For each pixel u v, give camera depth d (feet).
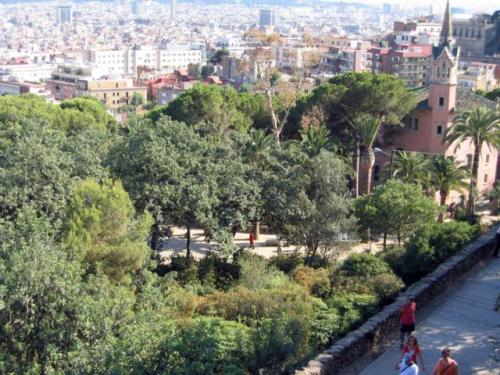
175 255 169.99
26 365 78.54
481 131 217.97
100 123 290.15
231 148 169.78
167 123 165.68
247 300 104.06
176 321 93.15
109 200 121.60
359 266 120.16
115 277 116.26
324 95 260.01
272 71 328.70
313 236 152.56
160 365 68.69
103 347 72.49
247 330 85.10
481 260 116.88
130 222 128.06
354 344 79.51
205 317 95.76
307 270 128.36
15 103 273.75
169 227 157.28
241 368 72.02
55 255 84.74
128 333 73.20
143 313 80.07
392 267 122.93
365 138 230.07
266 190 158.61
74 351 73.67
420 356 71.36
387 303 107.14
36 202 137.69
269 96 261.03
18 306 79.77
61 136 171.83
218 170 155.74
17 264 79.05
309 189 158.81
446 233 124.88
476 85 545.85
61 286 79.92
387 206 164.04
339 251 153.07
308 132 222.07
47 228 98.89
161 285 118.11
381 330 85.66
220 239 147.13
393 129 284.00
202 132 235.40
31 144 146.20
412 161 215.72
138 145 152.87
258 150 181.68
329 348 80.38
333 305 102.53
